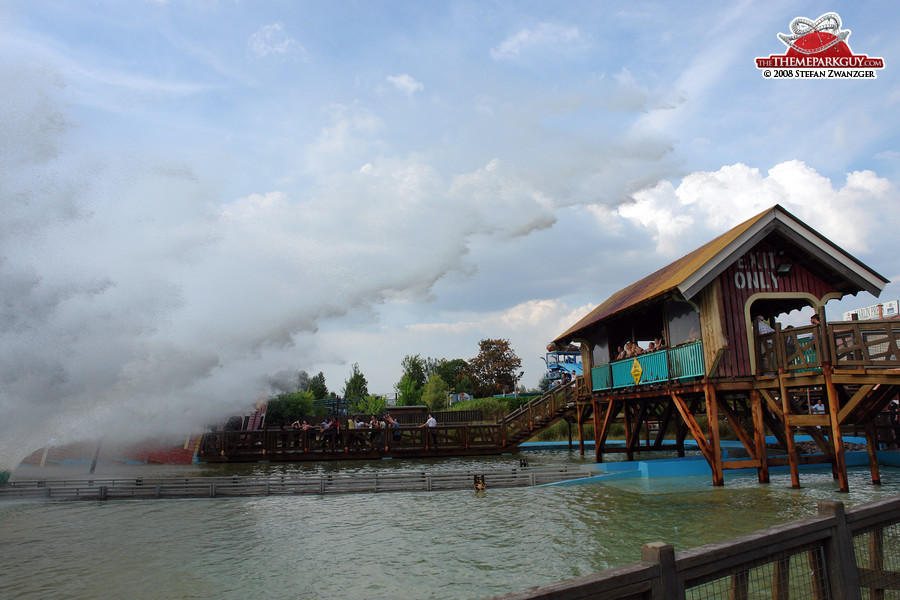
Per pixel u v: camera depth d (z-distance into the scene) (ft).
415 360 207.00
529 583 26.66
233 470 77.71
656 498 47.93
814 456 55.26
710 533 35.04
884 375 44.78
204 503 51.16
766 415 62.03
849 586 14.69
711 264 51.98
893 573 16.49
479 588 26.22
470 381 239.30
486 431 95.50
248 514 45.32
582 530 36.88
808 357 49.52
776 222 53.16
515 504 47.29
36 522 42.98
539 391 216.13
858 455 69.97
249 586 27.20
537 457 88.48
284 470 77.56
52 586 27.43
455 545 34.06
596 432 79.20
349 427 96.02
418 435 94.94
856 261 53.83
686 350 57.00
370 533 37.83
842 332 50.85
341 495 54.29
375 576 28.35
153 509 48.39
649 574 10.78
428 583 27.12
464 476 56.90
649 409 85.71
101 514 46.32
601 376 76.84
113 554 33.27
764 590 16.17
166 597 25.84
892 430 70.23
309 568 29.96
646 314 75.61
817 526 14.33
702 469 62.59
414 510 45.80
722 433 97.81
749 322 54.60
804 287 56.54
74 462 78.23
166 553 33.42
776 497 46.70
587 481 58.23
